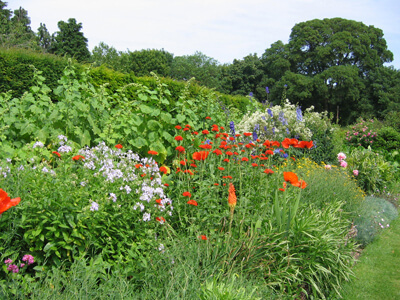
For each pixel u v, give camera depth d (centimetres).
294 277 338
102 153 388
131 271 264
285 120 806
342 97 3656
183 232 350
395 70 3878
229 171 441
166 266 269
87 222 268
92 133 505
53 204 259
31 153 394
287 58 4159
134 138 497
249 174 455
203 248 310
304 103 3897
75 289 216
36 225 254
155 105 541
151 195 307
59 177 290
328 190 578
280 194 457
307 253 376
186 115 568
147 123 498
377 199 784
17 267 227
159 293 237
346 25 3916
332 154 885
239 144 516
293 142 425
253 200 418
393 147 1402
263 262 340
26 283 226
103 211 282
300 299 349
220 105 859
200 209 360
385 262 503
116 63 3819
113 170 318
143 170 354
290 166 590
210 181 403
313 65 3972
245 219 381
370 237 579
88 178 305
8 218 244
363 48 3728
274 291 328
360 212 589
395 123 1833
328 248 384
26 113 476
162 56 4281
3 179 268
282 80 3859
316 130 884
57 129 460
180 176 397
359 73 3834
